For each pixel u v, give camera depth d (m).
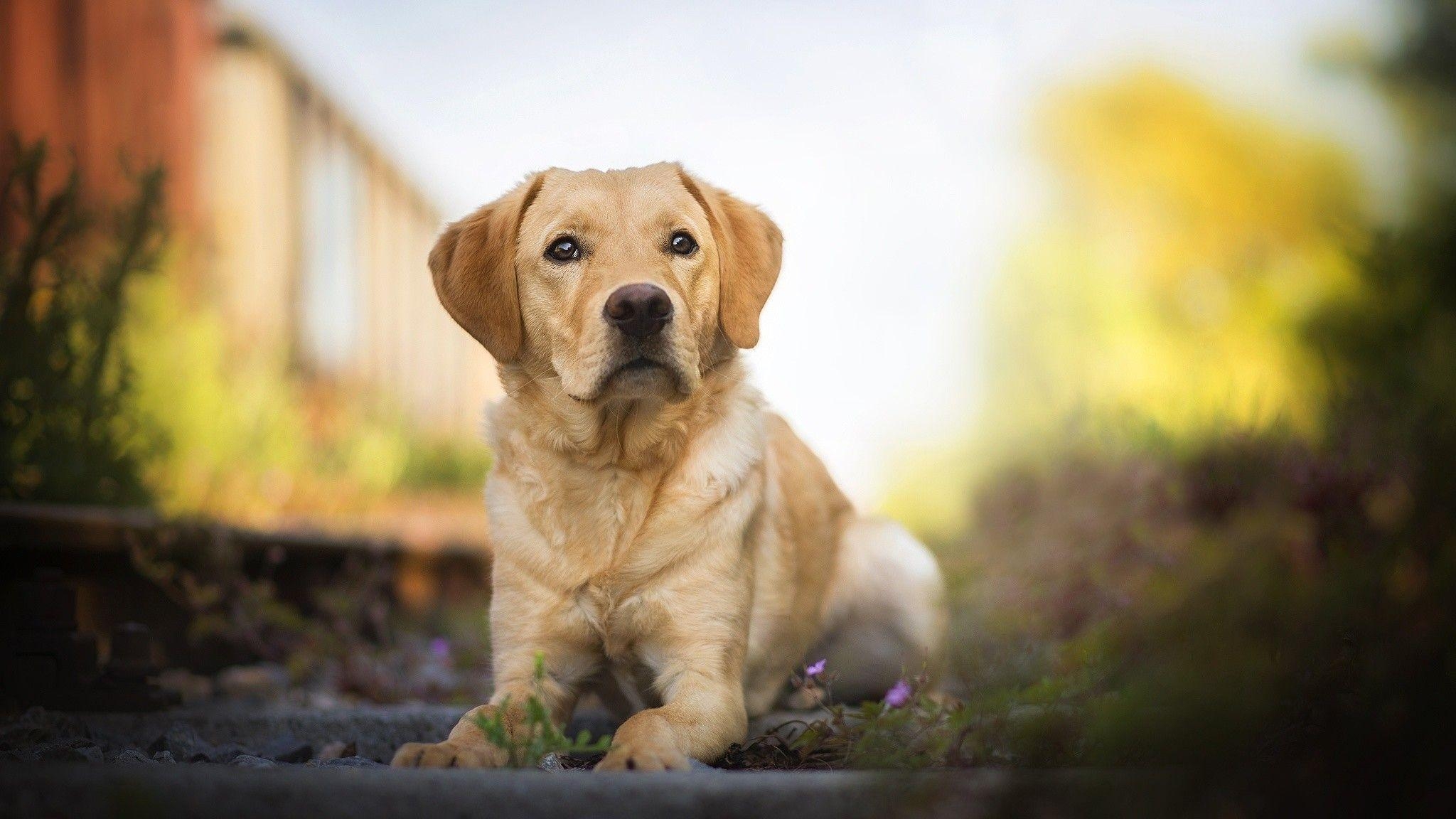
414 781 1.97
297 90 12.89
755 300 3.74
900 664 4.34
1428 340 5.77
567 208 3.53
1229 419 5.76
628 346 3.26
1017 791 1.99
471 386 20.88
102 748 3.20
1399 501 4.68
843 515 4.52
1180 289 10.01
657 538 3.37
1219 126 11.83
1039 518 7.28
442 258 3.79
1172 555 5.37
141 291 7.00
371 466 10.55
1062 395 9.40
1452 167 8.04
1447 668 2.30
